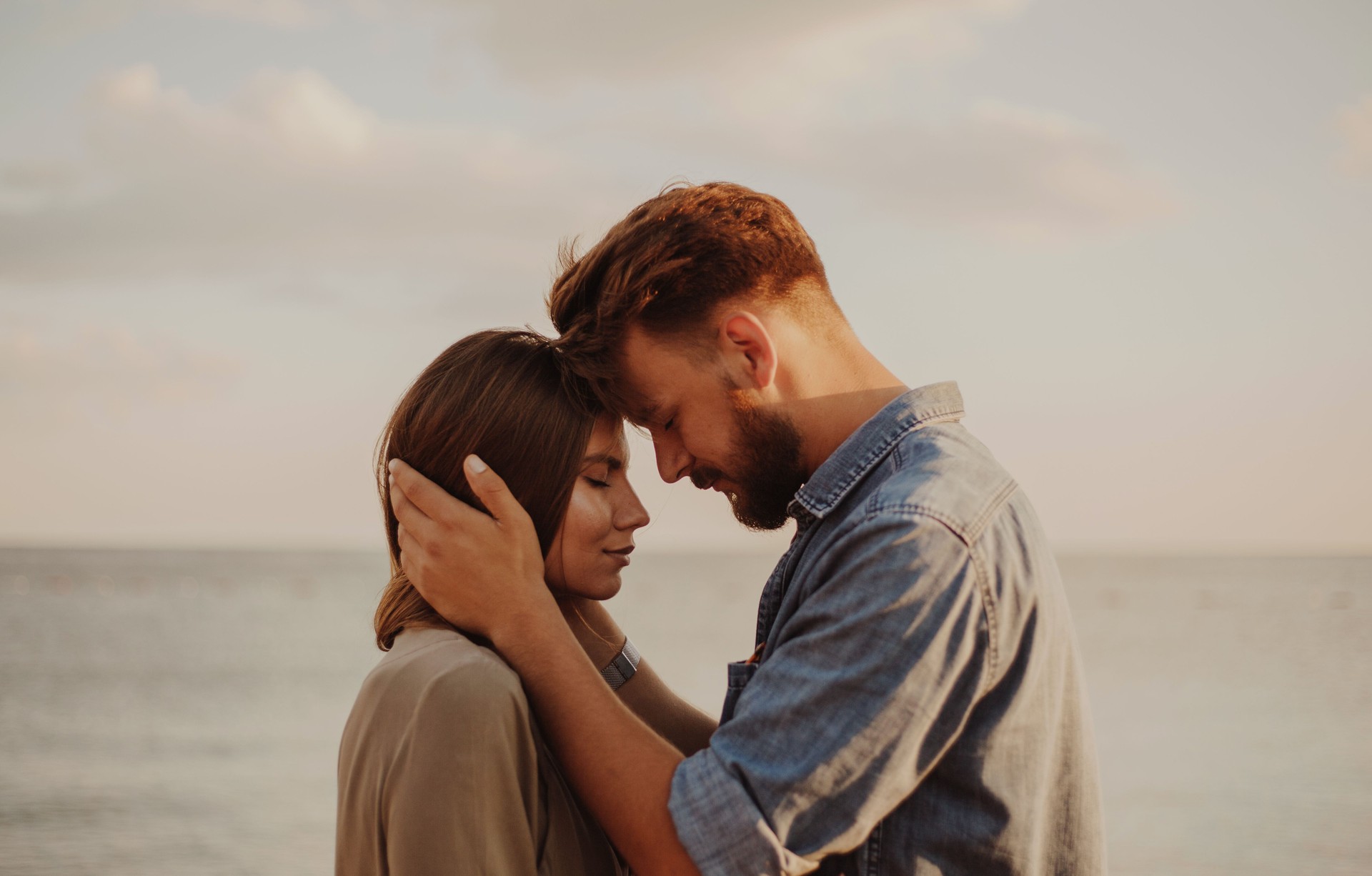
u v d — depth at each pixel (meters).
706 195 1.85
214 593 81.38
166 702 26.06
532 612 1.71
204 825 14.19
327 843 13.24
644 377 1.83
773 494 1.84
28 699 26.67
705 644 38.53
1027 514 1.63
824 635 1.49
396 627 1.93
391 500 1.89
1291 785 15.98
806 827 1.45
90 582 97.31
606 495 1.95
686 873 1.50
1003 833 1.53
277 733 21.73
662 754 1.59
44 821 14.37
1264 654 37.62
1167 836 13.07
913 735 1.44
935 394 1.77
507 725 1.58
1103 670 32.66
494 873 1.53
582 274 1.92
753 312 1.77
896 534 1.49
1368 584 115.25
